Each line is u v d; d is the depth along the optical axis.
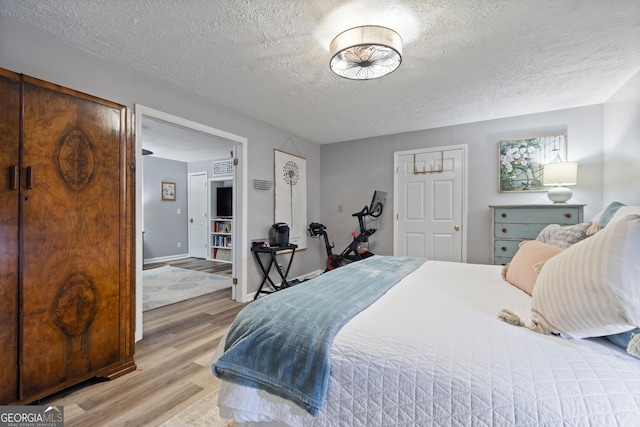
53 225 1.58
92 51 2.06
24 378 1.47
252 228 3.58
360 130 4.06
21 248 1.46
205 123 2.95
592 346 0.90
